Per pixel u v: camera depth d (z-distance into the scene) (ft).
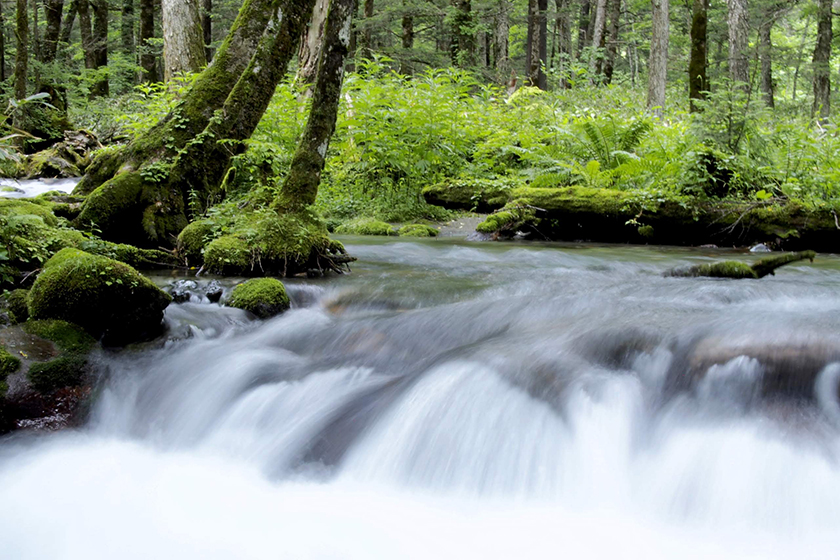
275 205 21.49
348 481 11.31
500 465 10.89
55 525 9.99
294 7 25.29
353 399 12.89
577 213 32.12
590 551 9.10
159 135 23.91
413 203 39.47
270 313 17.06
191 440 12.98
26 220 16.85
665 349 12.25
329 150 40.83
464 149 42.24
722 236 30.50
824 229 27.81
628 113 47.26
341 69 21.52
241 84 24.62
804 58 100.12
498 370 12.31
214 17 100.73
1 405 12.22
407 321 15.64
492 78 79.92
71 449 12.25
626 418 11.23
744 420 10.68
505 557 9.04
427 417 11.77
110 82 101.91
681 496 9.98
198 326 15.80
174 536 9.75
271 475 11.65
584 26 130.62
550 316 15.30
